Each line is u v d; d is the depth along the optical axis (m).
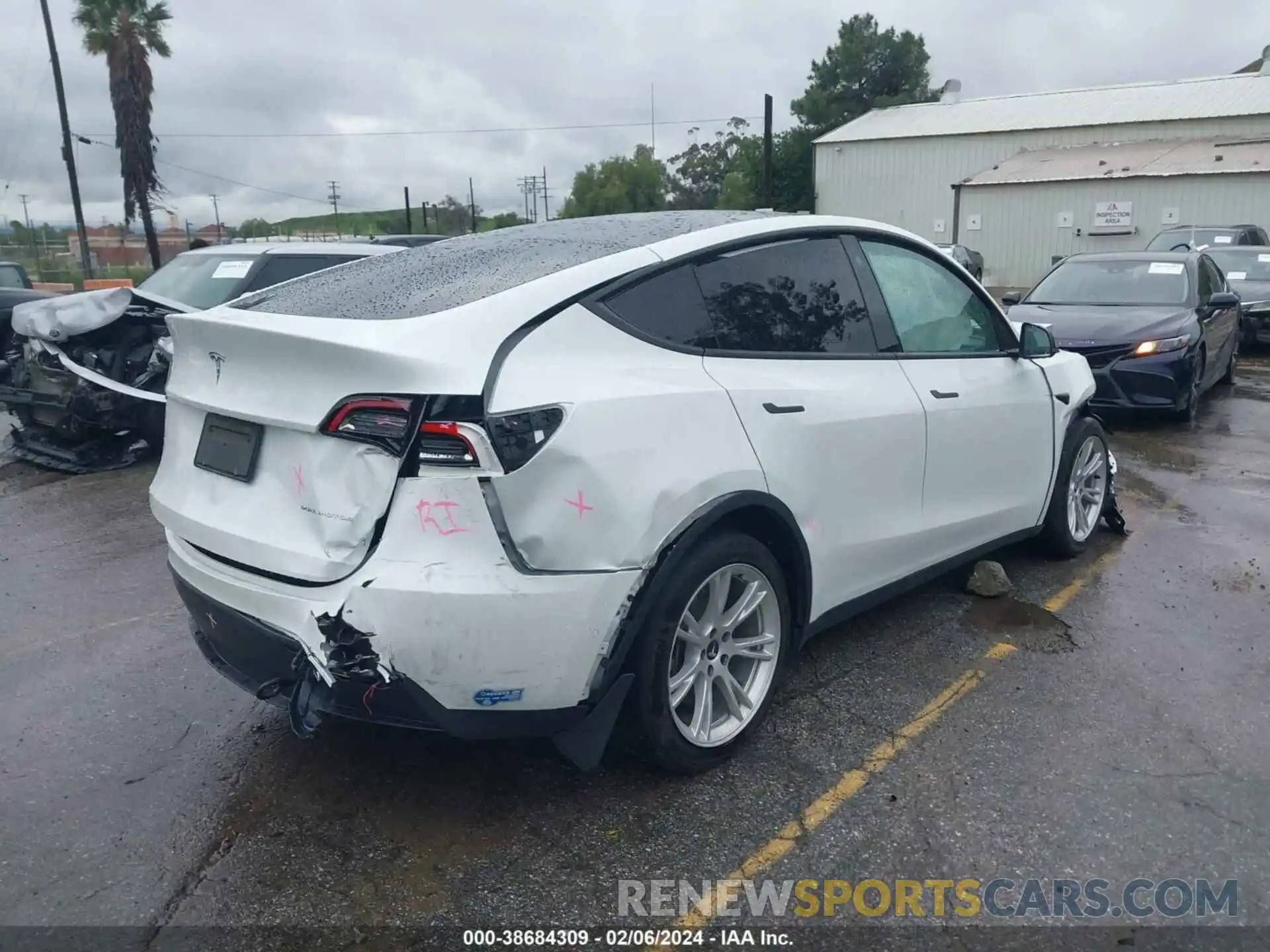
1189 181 29.11
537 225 3.98
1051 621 4.54
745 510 3.24
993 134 36.16
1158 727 3.58
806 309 3.66
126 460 8.20
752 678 3.46
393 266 3.59
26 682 4.11
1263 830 2.99
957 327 4.45
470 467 2.62
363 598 2.63
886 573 3.99
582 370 2.88
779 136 46.44
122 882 2.83
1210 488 6.76
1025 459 4.73
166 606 4.97
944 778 3.28
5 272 16.38
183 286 8.73
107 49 29.08
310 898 2.76
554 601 2.72
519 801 3.19
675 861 2.90
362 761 3.45
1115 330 8.70
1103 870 2.83
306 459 2.82
